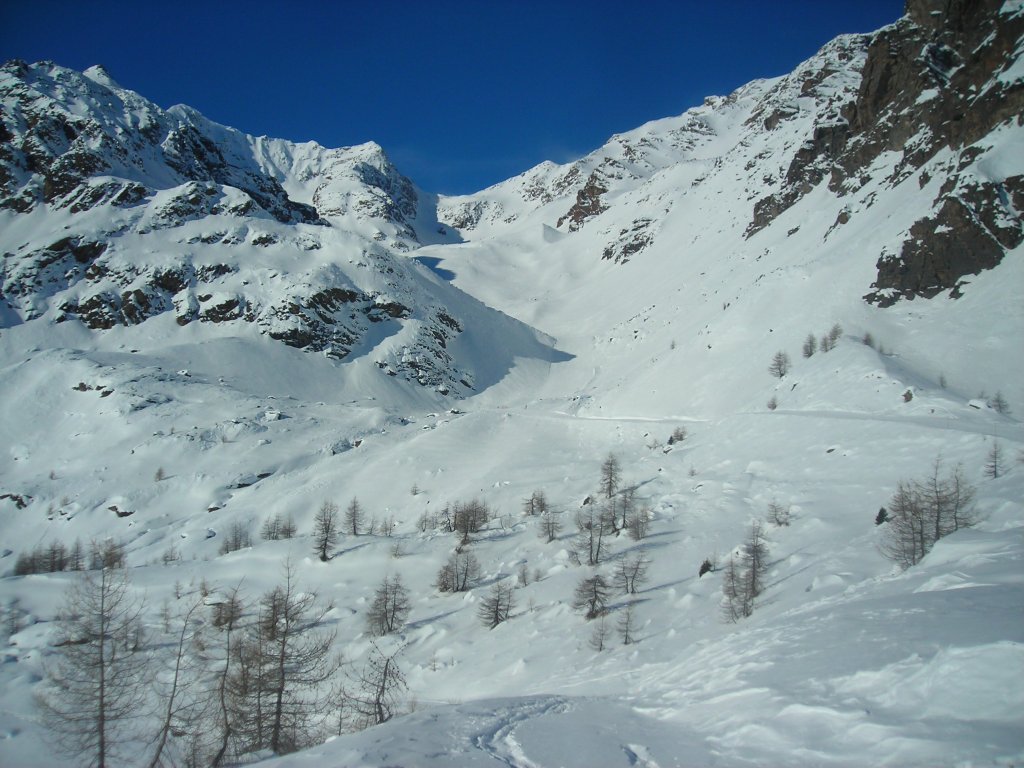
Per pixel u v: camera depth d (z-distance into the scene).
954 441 61.62
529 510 86.00
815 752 13.90
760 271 172.75
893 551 42.25
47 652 51.94
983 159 107.56
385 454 125.94
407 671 52.47
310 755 17.78
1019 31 120.75
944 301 103.38
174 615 66.81
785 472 72.00
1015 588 21.09
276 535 101.44
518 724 19.59
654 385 137.12
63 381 161.25
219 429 143.62
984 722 12.84
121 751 33.00
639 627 48.53
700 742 16.47
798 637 23.25
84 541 114.06
